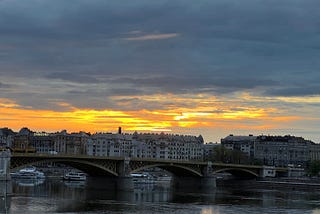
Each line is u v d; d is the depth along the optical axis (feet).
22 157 586.04
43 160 610.65
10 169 572.10
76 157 646.74
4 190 551.59
